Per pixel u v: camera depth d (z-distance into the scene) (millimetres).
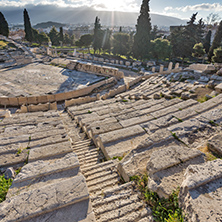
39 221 3258
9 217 3244
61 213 3396
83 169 5820
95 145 8258
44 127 9602
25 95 20578
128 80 28750
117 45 53312
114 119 9836
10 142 7473
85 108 15164
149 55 47188
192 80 17438
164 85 18219
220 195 3199
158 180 4117
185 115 8578
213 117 7457
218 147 5066
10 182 4641
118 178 5230
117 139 7086
